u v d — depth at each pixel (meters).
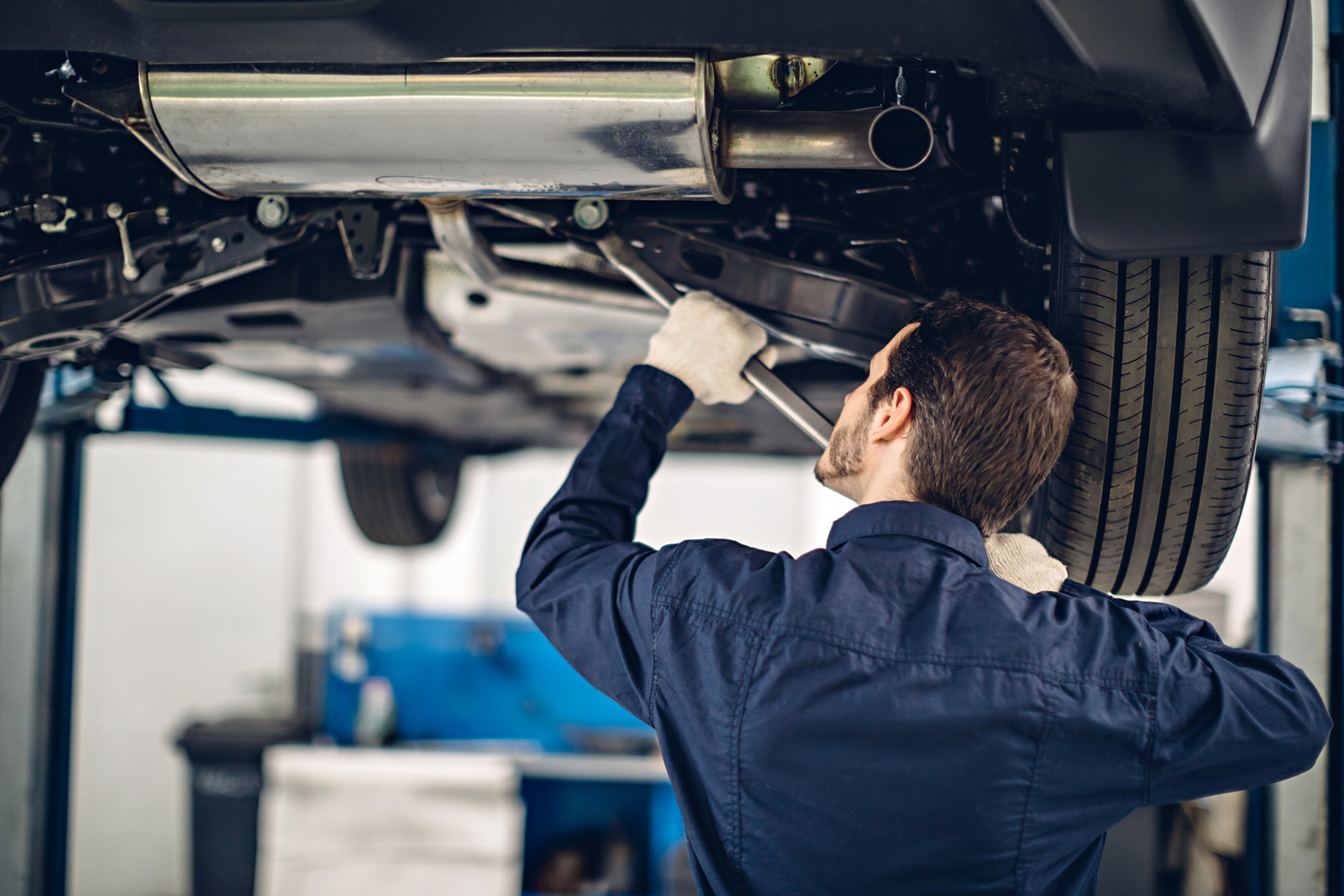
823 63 1.12
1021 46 0.93
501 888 4.35
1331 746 1.97
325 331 1.89
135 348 2.11
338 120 1.08
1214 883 2.72
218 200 1.53
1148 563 1.38
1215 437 1.25
